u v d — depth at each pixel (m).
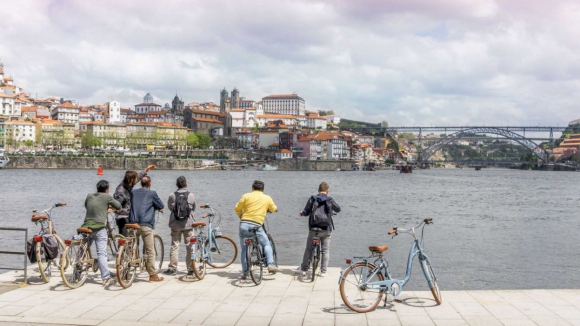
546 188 134.00
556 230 47.34
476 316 12.23
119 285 14.73
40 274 15.77
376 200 85.94
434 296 13.20
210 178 168.25
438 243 38.06
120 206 15.07
